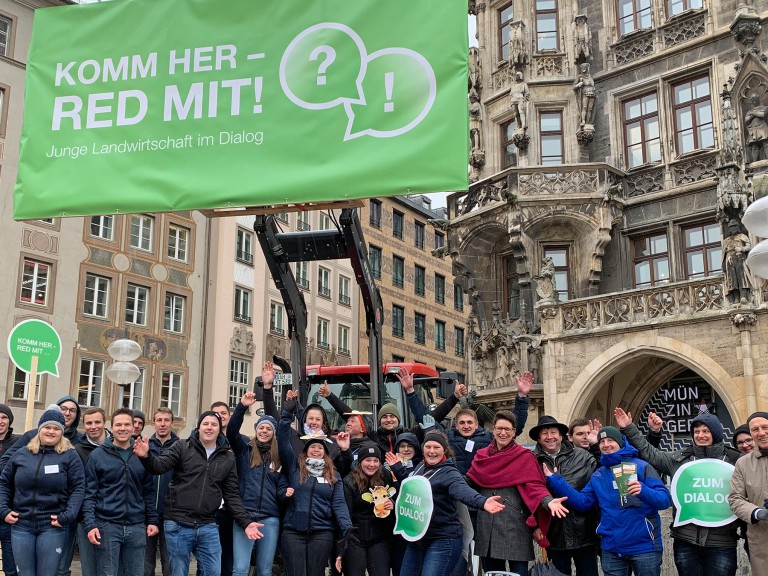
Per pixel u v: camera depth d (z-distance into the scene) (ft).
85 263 99.50
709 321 56.80
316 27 24.22
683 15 68.74
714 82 66.03
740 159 59.93
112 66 25.58
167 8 25.49
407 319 160.76
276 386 42.22
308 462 24.95
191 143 24.54
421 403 27.81
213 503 24.59
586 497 23.99
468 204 75.00
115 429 24.79
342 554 24.27
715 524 23.21
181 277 110.93
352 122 23.52
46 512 24.08
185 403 108.58
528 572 23.84
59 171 25.25
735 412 54.80
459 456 26.99
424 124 23.00
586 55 73.31
